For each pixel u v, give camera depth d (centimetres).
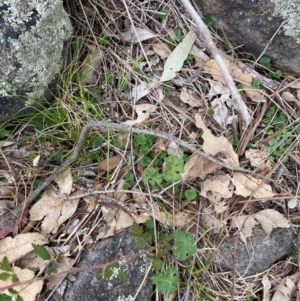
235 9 36
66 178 34
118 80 37
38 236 32
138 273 33
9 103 33
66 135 35
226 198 36
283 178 37
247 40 38
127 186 34
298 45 37
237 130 37
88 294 31
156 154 35
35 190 33
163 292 31
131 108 37
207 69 38
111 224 33
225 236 35
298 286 36
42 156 35
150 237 33
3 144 34
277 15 36
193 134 36
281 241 36
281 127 38
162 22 38
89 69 37
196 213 35
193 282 34
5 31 31
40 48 33
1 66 31
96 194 34
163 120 37
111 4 38
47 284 31
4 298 28
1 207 33
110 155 35
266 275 36
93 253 32
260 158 37
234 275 35
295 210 37
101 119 35
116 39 38
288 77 39
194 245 33
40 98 34
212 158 34
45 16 33
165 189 34
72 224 33
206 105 37
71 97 35
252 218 36
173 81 37
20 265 31
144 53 37
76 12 38
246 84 38
